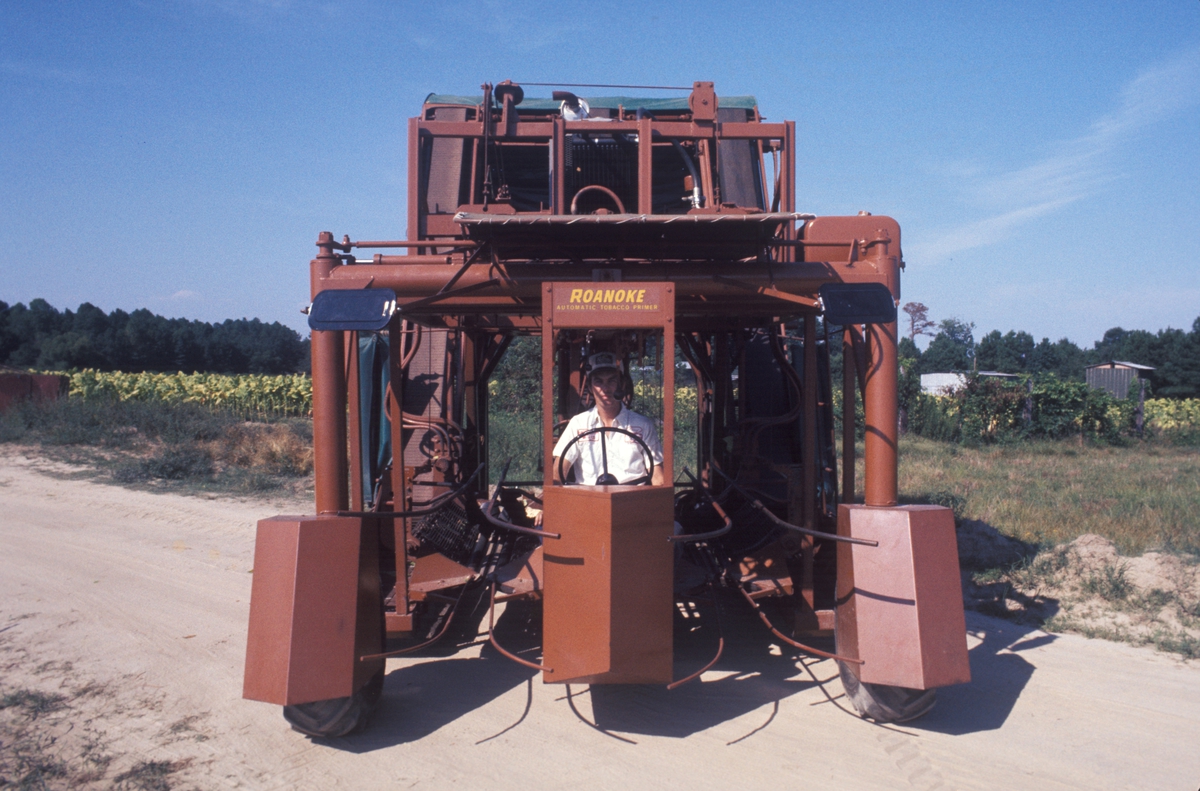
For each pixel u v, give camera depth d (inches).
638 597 137.1
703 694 173.3
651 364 276.7
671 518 142.1
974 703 168.1
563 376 222.8
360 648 143.8
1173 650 199.6
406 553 185.8
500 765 141.6
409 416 203.0
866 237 174.2
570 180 221.1
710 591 176.6
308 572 138.9
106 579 271.4
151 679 184.5
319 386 150.9
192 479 501.0
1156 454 733.9
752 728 155.9
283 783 135.7
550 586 142.0
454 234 200.7
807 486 179.0
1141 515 351.6
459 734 154.4
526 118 207.2
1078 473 538.3
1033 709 164.9
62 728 157.8
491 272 158.6
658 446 169.8
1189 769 139.1
